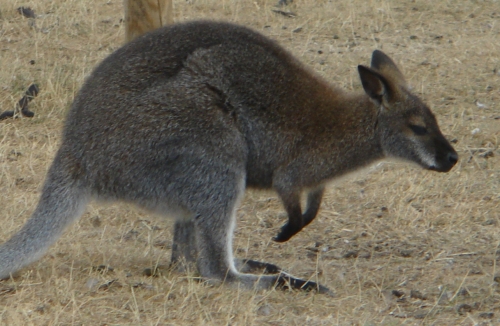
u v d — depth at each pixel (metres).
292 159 16.36
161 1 23.12
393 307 15.03
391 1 34.78
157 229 18.91
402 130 16.59
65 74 26.14
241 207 19.97
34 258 15.37
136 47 15.92
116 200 15.85
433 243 18.09
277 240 16.75
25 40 29.64
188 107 15.45
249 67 16.05
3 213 18.59
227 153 15.62
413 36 31.06
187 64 15.73
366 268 16.95
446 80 27.09
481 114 24.86
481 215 19.30
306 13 33.28
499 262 17.11
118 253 17.19
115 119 15.41
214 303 14.77
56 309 14.07
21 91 25.09
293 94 16.31
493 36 31.17
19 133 23.08
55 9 32.72
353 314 14.59
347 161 16.64
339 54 29.08
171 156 15.42
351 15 32.38
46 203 15.62
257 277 15.73
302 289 15.60
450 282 16.16
